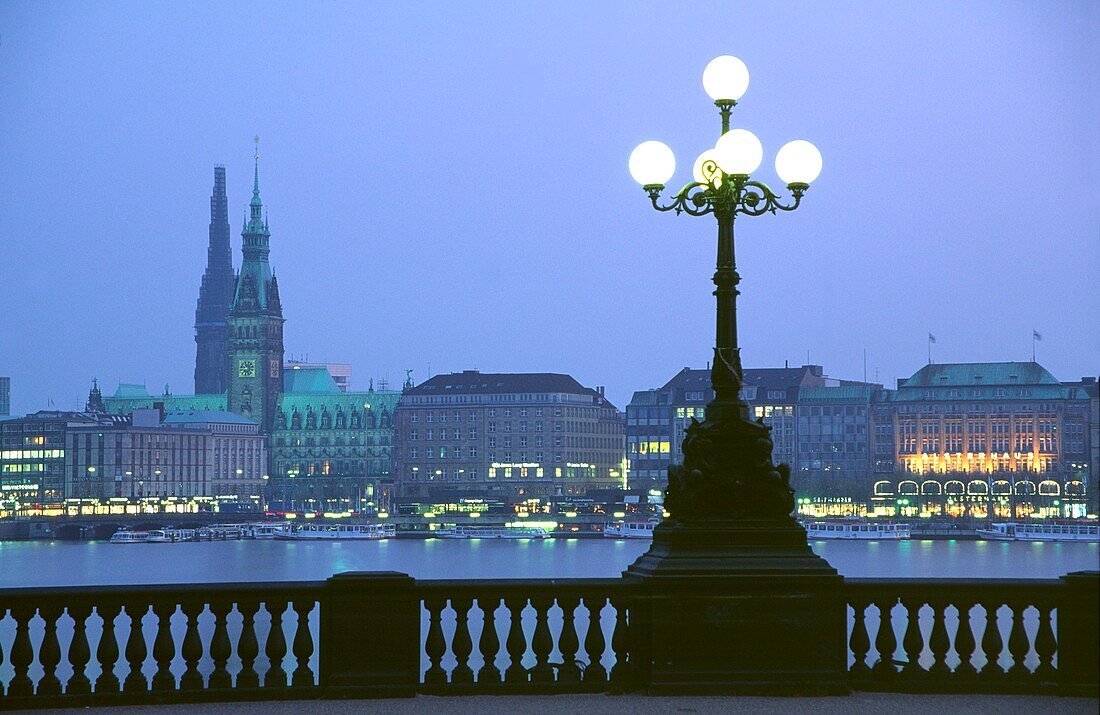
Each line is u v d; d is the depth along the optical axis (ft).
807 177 81.66
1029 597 80.64
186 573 566.77
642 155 81.00
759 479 80.79
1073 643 80.12
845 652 79.92
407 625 78.89
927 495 645.10
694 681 78.89
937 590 80.64
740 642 79.20
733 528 80.23
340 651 78.48
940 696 79.51
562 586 79.82
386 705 76.89
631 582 79.92
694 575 79.20
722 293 81.82
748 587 79.36
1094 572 81.05
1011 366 642.63
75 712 75.41
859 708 76.38
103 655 76.89
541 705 76.79
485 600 79.61
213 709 75.97
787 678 79.15
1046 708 76.43
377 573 79.77
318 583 79.00
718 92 82.89
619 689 79.56
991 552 472.03
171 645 77.66
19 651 76.02
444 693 79.10
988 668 80.64
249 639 78.13
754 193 82.02
